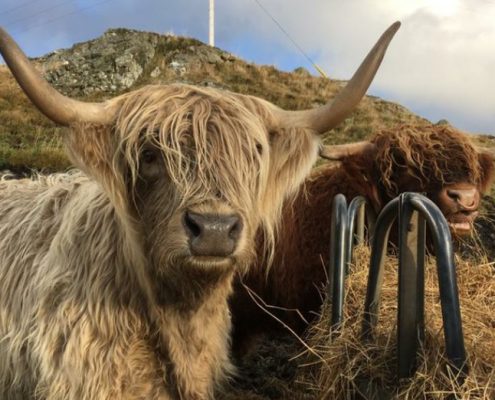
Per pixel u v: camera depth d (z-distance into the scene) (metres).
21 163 4.62
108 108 1.05
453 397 0.85
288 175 1.16
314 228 1.76
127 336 1.13
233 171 1.01
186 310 1.15
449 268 0.83
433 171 1.67
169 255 0.99
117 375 1.11
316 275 1.75
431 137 1.73
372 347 1.11
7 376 1.23
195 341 1.18
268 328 1.92
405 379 0.95
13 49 0.94
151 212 1.04
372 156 1.76
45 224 1.28
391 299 1.33
